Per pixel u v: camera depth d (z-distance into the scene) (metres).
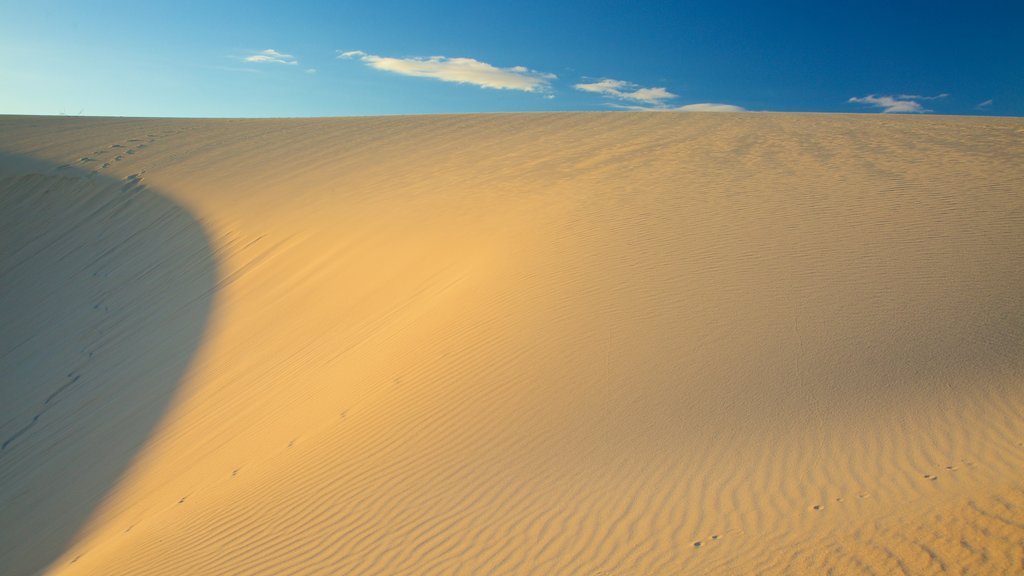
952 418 6.77
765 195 14.37
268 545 6.91
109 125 36.12
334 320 13.34
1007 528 5.23
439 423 8.16
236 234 20.16
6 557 9.55
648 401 7.69
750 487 6.18
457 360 9.38
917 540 5.25
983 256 10.23
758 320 8.94
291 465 8.39
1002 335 8.10
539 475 6.89
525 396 8.20
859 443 6.57
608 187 16.77
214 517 7.82
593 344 8.92
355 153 27.88
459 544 6.18
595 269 11.08
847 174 15.88
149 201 24.06
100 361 15.42
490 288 11.22
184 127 35.44
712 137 24.31
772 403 7.35
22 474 11.85
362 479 7.56
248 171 26.36
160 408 12.45
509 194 18.08
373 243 16.61
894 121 26.20
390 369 9.88
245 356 13.32
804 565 5.18
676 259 11.09
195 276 18.28
